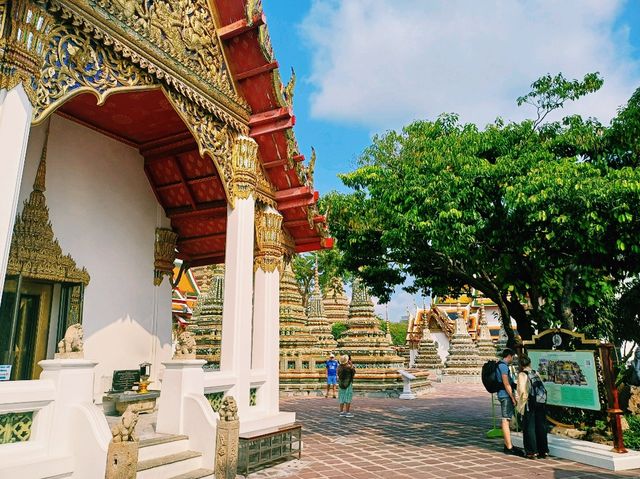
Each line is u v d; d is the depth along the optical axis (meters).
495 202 10.10
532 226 9.80
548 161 9.81
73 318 8.96
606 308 14.86
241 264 8.63
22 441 5.22
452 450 9.77
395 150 12.31
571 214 8.46
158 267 11.08
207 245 12.18
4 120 4.77
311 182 10.51
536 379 9.27
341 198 13.49
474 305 50.50
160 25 7.27
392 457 9.04
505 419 9.55
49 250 8.67
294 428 8.78
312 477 7.49
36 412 5.40
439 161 10.20
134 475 5.37
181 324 24.41
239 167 8.97
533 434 8.97
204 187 10.84
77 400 5.69
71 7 5.69
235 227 8.77
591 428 9.43
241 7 8.65
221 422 6.98
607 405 8.86
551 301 12.27
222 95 8.69
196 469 6.83
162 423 7.35
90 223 9.58
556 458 8.98
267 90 9.27
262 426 8.55
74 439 5.49
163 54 7.26
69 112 9.20
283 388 23.62
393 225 11.46
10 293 8.06
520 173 9.57
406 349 49.69
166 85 7.44
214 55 8.62
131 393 8.89
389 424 13.70
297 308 26.05
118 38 6.41
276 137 9.65
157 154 10.73
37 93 5.18
